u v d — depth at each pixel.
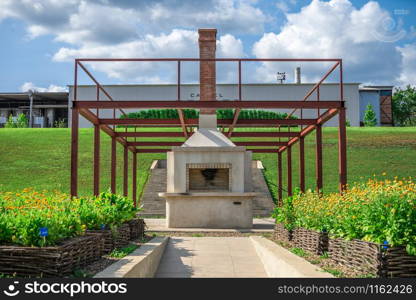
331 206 7.50
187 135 16.48
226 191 13.95
